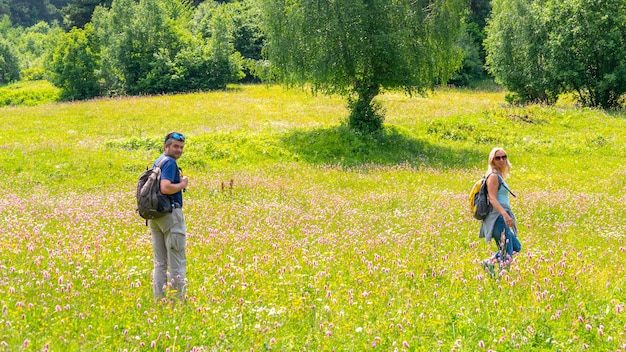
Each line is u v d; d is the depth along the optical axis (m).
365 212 15.66
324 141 27.95
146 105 43.97
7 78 84.19
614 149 29.31
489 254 10.27
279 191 18.91
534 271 8.38
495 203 8.72
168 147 7.75
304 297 7.41
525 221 14.15
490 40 48.09
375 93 30.75
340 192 19.53
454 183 21.64
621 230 13.54
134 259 9.78
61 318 6.48
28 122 36.06
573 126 33.34
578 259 9.62
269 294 7.67
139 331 6.27
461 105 44.72
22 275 8.14
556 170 24.91
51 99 59.34
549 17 42.62
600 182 21.62
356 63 29.09
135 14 59.44
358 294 7.69
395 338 6.21
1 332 5.86
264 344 6.01
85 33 59.22
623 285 8.12
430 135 31.83
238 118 37.69
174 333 6.21
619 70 40.59
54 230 12.16
